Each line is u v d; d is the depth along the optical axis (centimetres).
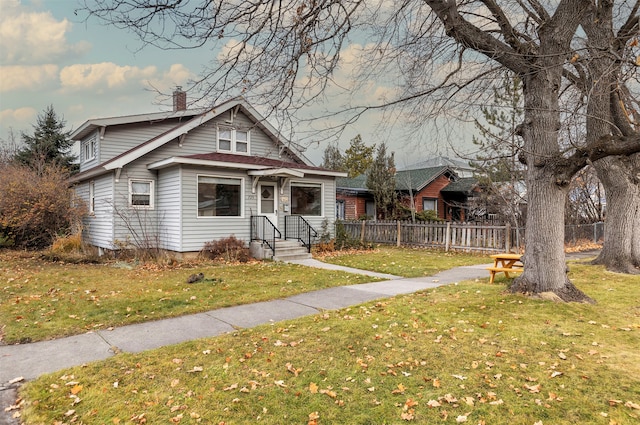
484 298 673
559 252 667
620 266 980
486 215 2289
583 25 859
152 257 1283
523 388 355
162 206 1398
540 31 661
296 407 332
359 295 758
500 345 460
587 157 611
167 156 1452
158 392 359
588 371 384
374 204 2583
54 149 2797
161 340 506
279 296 751
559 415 309
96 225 1551
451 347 457
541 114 656
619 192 1005
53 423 311
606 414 307
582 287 774
